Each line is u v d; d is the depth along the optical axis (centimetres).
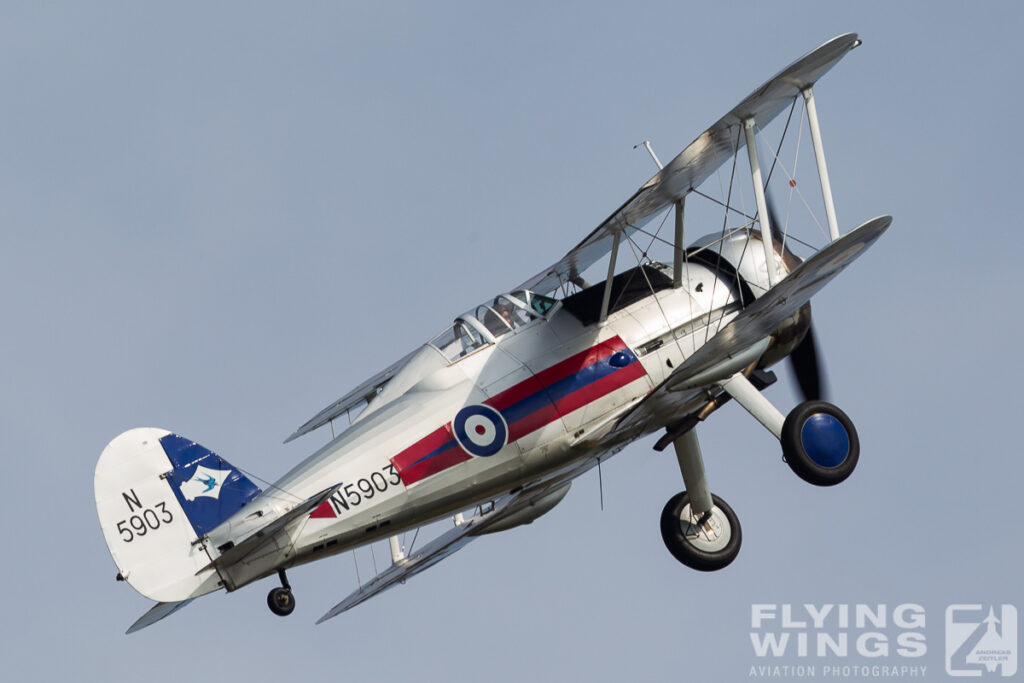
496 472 5259
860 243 4847
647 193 5212
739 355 5119
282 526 4950
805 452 5481
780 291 4825
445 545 5447
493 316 5388
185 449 5138
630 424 5238
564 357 5344
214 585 5075
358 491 5147
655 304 5503
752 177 5166
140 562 5038
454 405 5238
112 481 5069
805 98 5169
